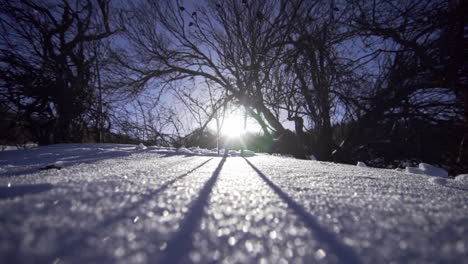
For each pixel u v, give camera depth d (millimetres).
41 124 6082
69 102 6160
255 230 453
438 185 1253
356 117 5988
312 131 7016
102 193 668
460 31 4379
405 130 6121
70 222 441
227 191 799
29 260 303
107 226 438
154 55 8633
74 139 6477
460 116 5207
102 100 7020
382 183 1156
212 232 438
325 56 5500
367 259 344
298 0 6156
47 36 6203
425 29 4809
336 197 762
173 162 1968
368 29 5113
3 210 481
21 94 5543
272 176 1234
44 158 2217
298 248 380
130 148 3789
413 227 481
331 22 5504
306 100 6309
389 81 5359
